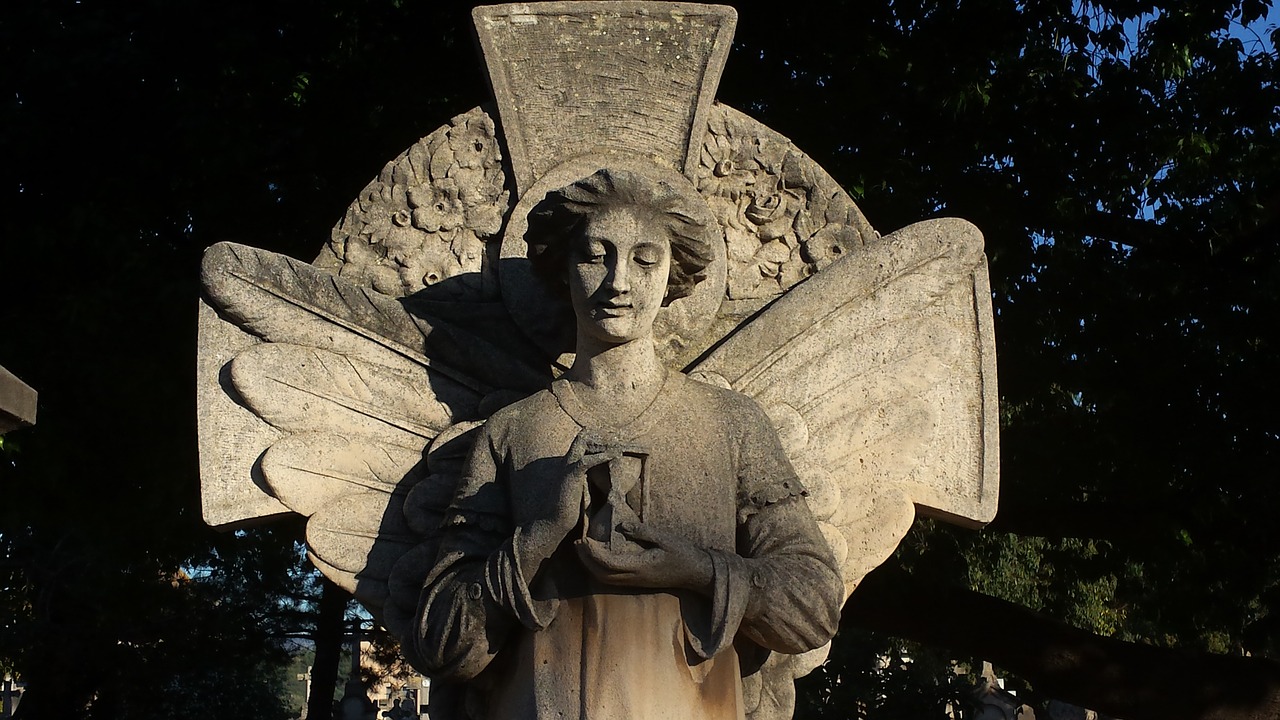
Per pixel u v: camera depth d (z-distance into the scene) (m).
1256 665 8.12
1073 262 7.86
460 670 3.12
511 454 3.26
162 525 7.78
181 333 7.08
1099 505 8.34
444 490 3.47
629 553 3.00
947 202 7.64
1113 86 7.54
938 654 11.70
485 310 3.77
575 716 3.04
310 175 7.25
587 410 3.29
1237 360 7.93
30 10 7.03
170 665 13.89
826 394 3.66
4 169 7.16
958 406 3.69
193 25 7.09
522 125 3.90
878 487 3.62
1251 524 7.99
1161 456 8.03
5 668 15.69
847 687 14.21
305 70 7.02
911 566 9.55
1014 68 7.46
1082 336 7.95
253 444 3.59
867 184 7.37
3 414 3.18
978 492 3.64
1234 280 7.93
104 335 7.08
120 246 6.95
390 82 7.09
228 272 3.64
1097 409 8.16
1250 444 7.98
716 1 7.23
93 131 7.20
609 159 3.88
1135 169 7.60
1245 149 7.59
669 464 3.20
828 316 3.70
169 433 7.29
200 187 7.21
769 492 3.25
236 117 6.99
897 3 7.47
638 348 3.31
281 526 8.94
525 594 3.01
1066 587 10.35
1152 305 7.98
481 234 3.85
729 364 3.64
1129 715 8.15
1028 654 8.16
